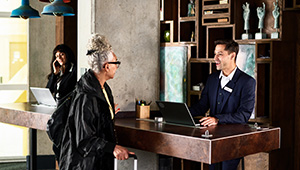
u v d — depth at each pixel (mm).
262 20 5633
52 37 7117
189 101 6254
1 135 7508
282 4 5445
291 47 5676
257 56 5543
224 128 3650
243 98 3949
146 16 4703
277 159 5406
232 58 4027
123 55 4559
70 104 3113
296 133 5766
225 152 3205
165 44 6516
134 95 4645
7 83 7504
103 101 3078
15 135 7535
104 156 3168
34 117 4285
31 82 7074
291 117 5730
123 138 3791
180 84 6328
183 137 3268
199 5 6242
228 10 5793
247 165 5270
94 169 3090
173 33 6512
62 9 4238
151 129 3578
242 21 5902
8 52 7504
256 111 5543
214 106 4125
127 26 4574
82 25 4793
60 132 3086
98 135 3078
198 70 6414
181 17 6367
